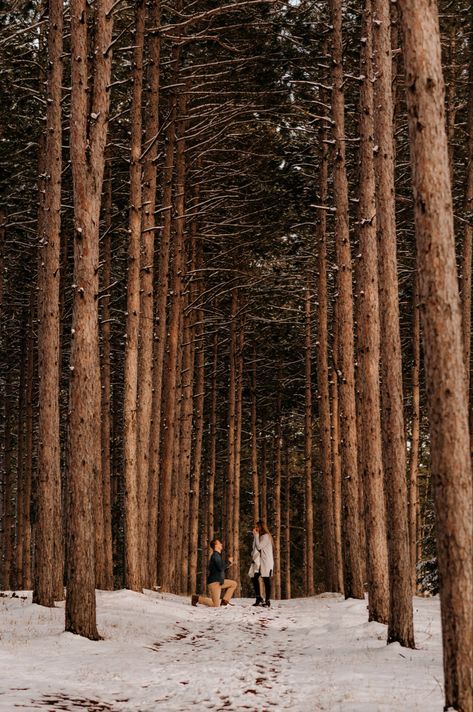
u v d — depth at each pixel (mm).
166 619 14453
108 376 23625
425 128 6777
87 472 11797
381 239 11586
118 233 26406
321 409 21812
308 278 30219
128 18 22766
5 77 20859
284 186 24734
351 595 17531
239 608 17703
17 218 26516
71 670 9273
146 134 19984
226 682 8672
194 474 29406
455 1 21672
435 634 12234
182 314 25016
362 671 8961
